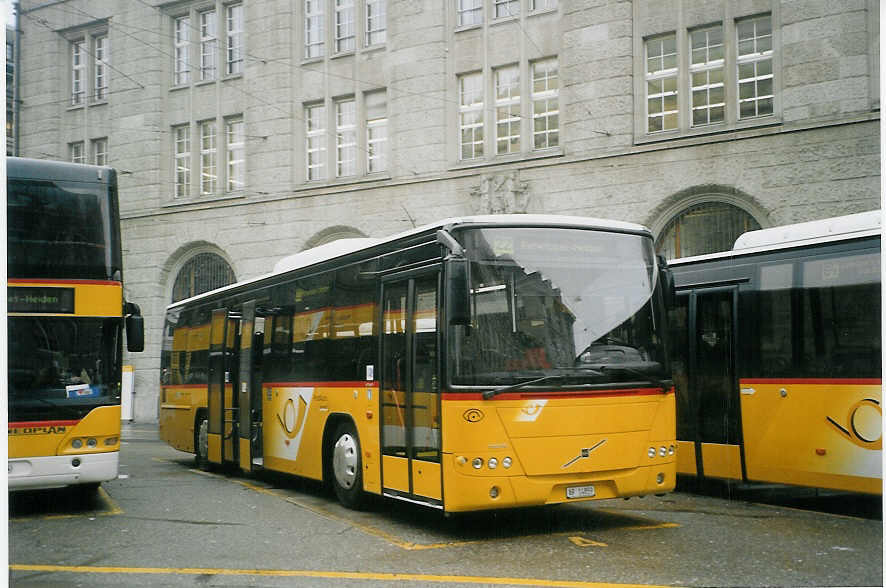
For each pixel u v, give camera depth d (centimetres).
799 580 746
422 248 985
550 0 2467
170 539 968
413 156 2653
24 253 1120
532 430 902
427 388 955
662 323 991
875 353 1024
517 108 2516
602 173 2330
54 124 3475
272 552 890
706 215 2227
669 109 2284
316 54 2922
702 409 1246
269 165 2966
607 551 868
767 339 1155
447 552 875
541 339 928
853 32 2008
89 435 1120
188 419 1800
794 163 2069
